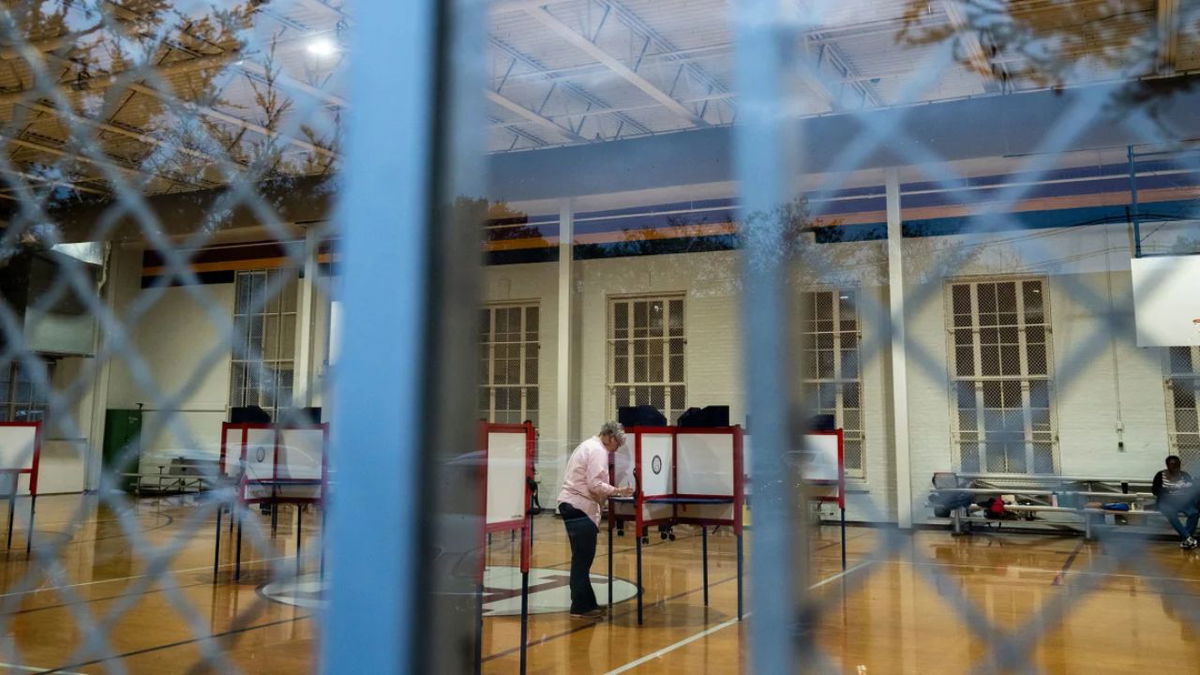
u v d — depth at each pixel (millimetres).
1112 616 4941
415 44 1348
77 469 14398
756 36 1148
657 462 4699
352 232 1366
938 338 8609
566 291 6207
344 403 1342
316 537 6320
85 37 4004
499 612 4758
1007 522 8320
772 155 1124
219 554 8250
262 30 3785
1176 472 7969
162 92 4395
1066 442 8969
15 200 5969
